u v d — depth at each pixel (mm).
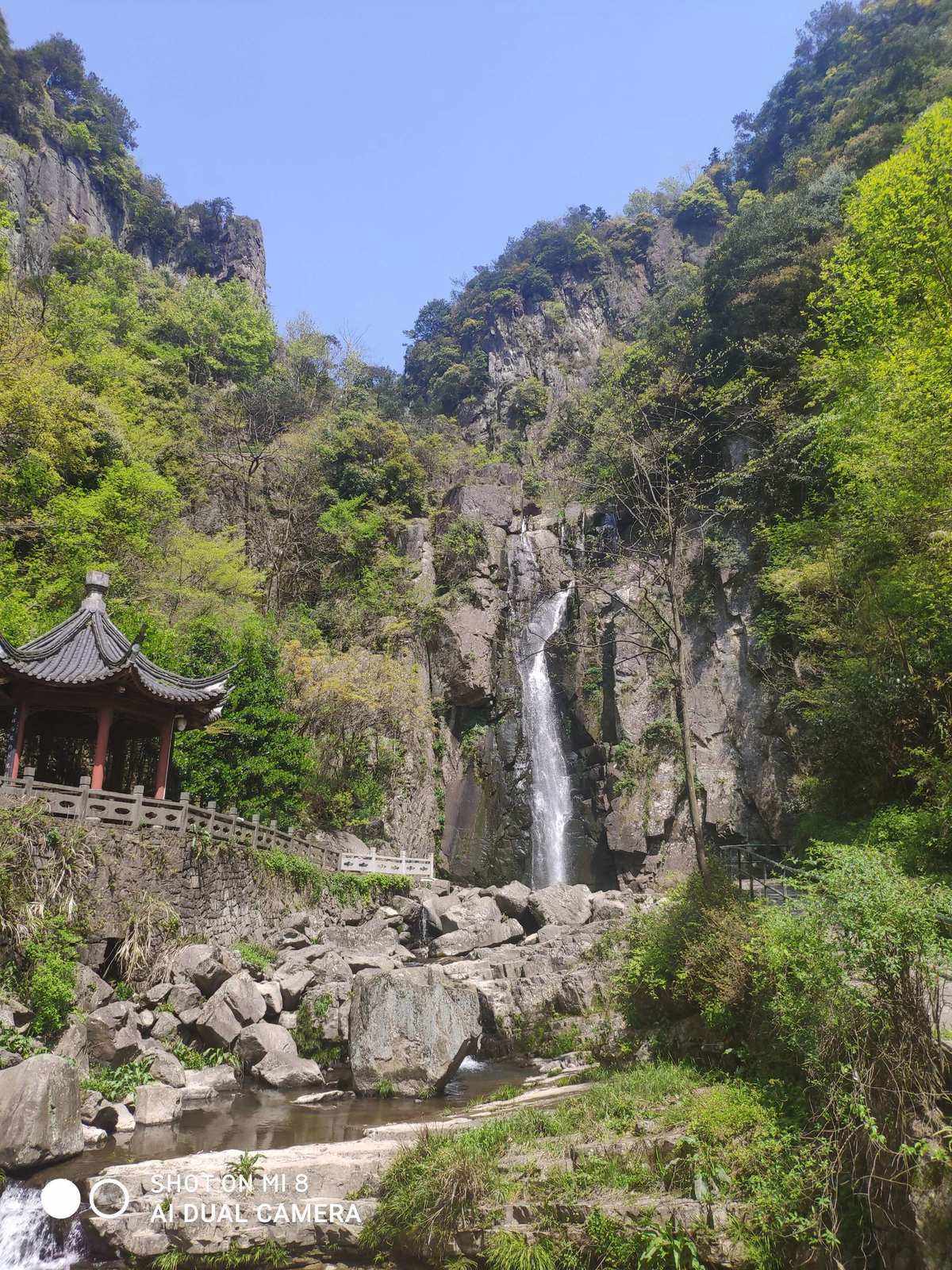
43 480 28672
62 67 86062
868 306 22438
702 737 32906
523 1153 8961
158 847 17406
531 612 40469
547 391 63531
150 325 55812
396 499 46531
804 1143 7848
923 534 17250
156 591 31000
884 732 17125
